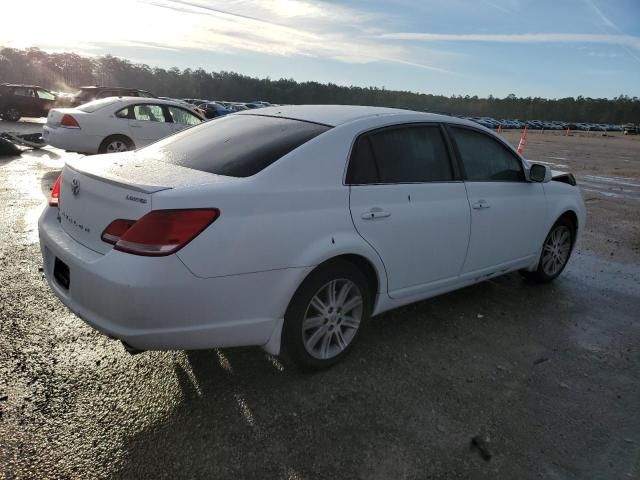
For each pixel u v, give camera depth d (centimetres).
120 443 244
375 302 338
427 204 351
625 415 296
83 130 959
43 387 279
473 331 392
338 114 345
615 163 2077
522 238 447
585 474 246
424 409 287
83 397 274
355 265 318
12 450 232
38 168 960
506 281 515
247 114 374
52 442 240
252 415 271
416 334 379
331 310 311
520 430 275
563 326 414
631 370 349
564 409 298
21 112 2138
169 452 240
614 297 491
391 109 377
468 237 386
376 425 270
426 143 366
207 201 252
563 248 514
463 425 276
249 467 235
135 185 248
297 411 277
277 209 273
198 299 251
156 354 322
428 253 358
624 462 256
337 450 250
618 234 755
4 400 266
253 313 272
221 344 269
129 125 1004
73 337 333
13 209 632
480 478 239
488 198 401
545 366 347
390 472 238
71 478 221
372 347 354
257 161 289
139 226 241
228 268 255
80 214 278
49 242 291
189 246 244
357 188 311
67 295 277
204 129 368
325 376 313
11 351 311
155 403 274
